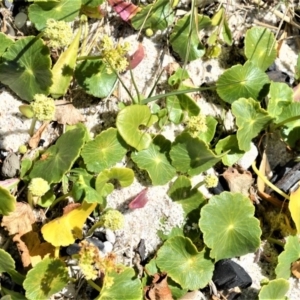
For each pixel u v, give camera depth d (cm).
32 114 28
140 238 30
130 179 29
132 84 31
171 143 30
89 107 31
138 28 31
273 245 31
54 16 29
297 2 34
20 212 27
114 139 29
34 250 27
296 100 33
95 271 26
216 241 28
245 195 31
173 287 29
